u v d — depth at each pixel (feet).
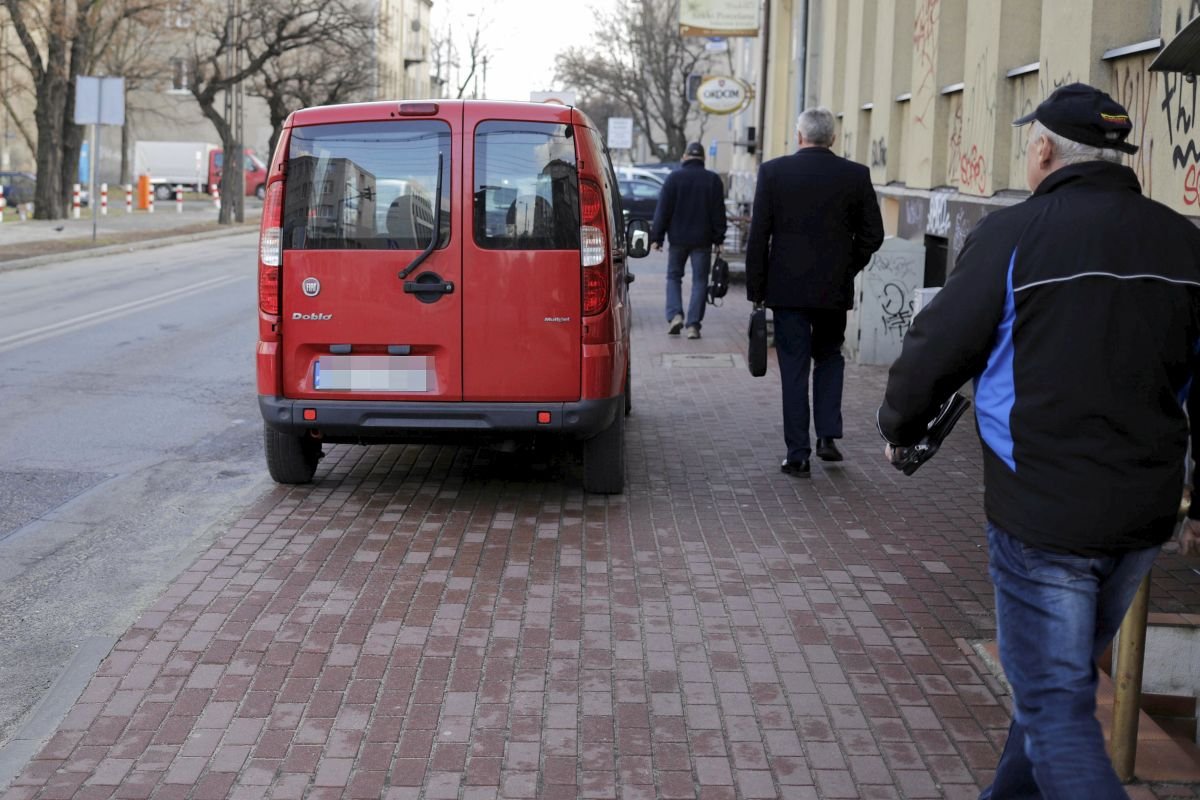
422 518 22.22
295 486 24.63
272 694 14.65
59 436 29.63
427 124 22.00
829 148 24.70
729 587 18.60
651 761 13.12
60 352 42.50
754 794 12.47
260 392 22.66
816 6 67.77
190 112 236.63
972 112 37.29
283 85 160.25
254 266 82.64
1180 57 13.84
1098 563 9.65
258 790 12.42
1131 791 12.37
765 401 34.68
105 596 18.70
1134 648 12.24
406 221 22.08
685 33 72.90
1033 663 9.73
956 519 22.44
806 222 24.41
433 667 15.47
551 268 22.03
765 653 16.06
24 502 23.91
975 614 17.56
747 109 121.49
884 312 40.93
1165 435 9.58
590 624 16.99
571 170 22.04
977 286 9.88
